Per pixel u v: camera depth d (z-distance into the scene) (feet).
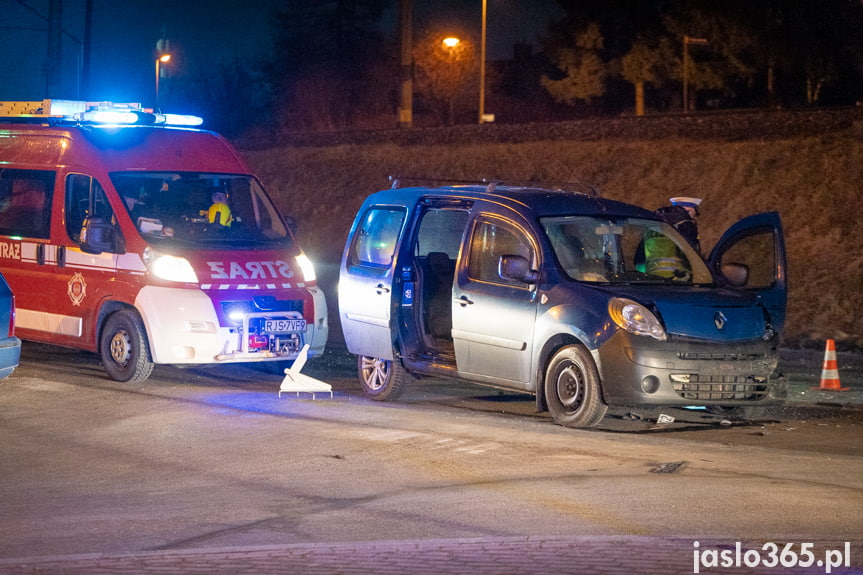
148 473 59.93
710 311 70.85
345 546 45.27
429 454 63.77
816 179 186.29
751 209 185.88
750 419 76.54
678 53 259.60
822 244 168.66
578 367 71.00
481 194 79.51
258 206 94.12
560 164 223.51
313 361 106.83
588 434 69.26
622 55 273.75
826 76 239.91
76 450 65.31
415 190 84.33
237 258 88.28
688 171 203.72
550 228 75.92
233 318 85.76
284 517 51.03
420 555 43.78
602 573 40.93
